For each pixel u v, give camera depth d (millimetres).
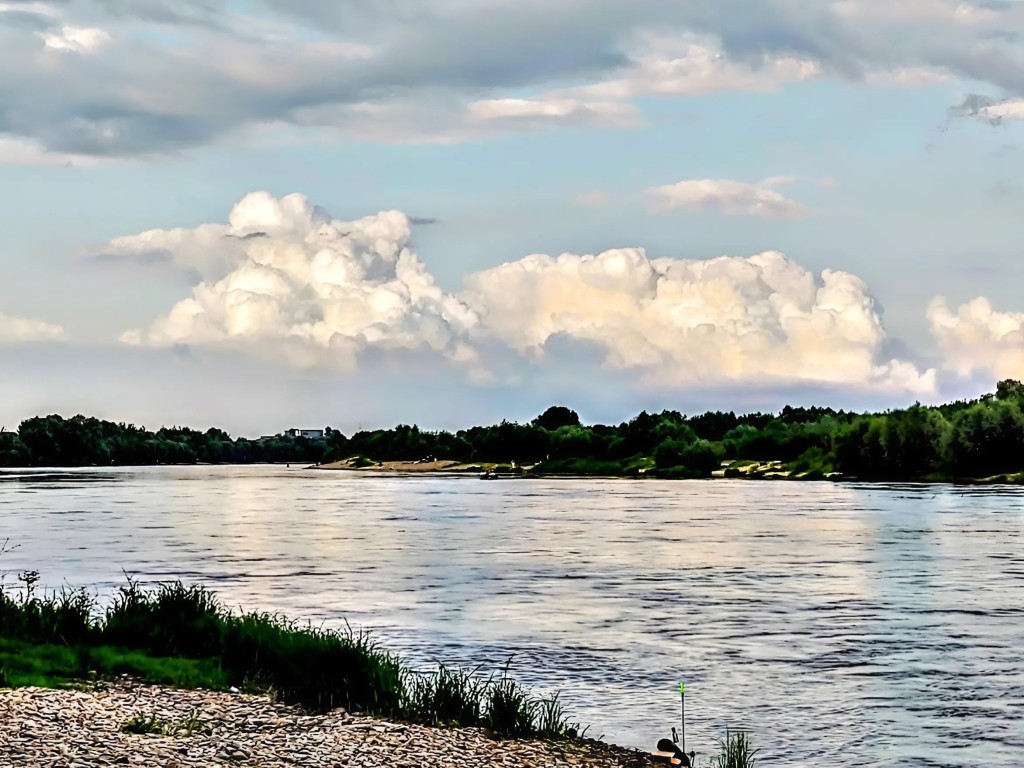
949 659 38656
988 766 27156
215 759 21703
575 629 44031
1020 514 114062
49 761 20109
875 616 47531
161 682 29250
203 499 150000
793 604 50906
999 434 193375
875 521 104812
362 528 96938
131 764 20594
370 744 24125
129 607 35031
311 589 55219
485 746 25281
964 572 63344
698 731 29734
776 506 131375
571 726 29719
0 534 88375
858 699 33156
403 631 43375
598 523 103438
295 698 28359
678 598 52688
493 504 139875
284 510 124875
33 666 29516
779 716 31312
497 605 50188
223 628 33156
